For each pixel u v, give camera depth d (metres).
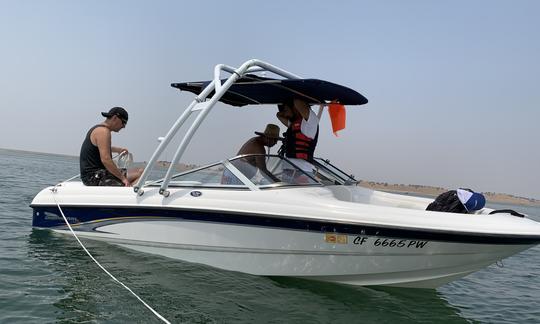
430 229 3.58
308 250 3.94
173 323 3.12
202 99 4.25
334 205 3.86
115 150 5.95
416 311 3.83
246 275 4.15
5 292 3.47
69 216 4.98
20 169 23.62
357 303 3.82
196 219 4.21
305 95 4.90
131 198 4.54
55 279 3.82
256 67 4.50
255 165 4.37
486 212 4.21
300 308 3.58
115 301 3.42
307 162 4.75
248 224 4.02
